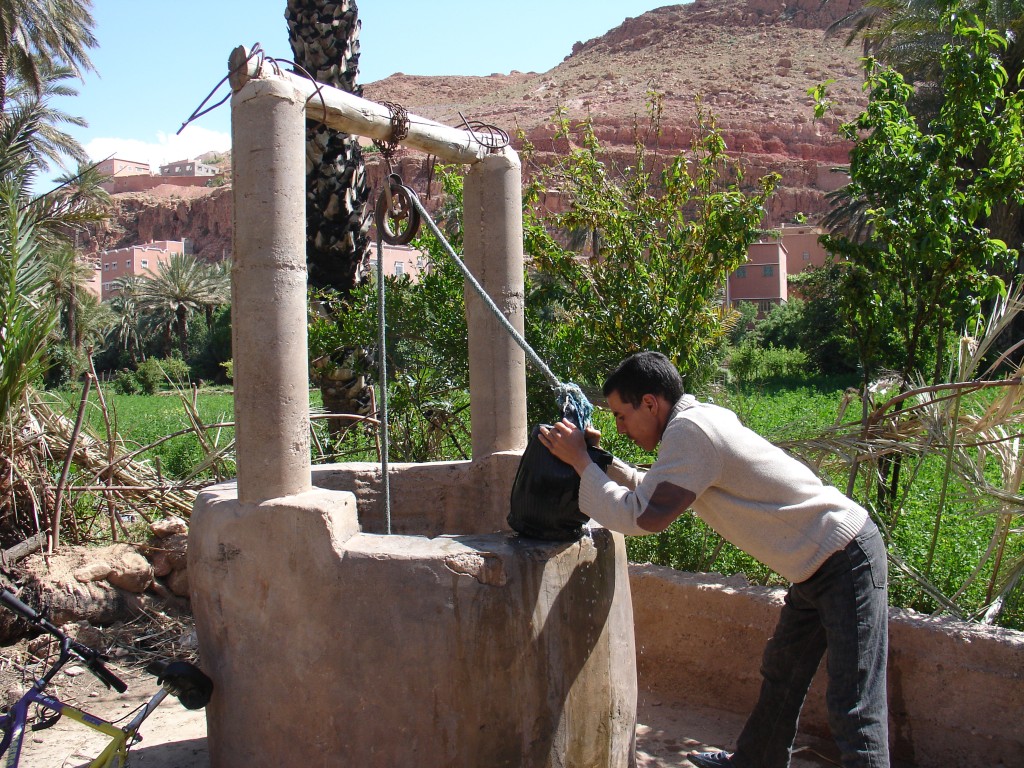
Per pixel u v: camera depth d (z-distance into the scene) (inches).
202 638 122.6
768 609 162.1
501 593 112.5
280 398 116.6
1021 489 174.7
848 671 111.5
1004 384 171.6
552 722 116.4
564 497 117.3
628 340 271.1
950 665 143.5
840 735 111.4
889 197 215.9
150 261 3093.0
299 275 118.3
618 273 276.8
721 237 263.0
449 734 111.1
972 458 184.9
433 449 290.7
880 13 1077.8
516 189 153.6
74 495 238.8
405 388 277.4
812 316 1400.1
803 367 1334.9
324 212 308.8
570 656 118.6
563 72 5649.6
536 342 269.7
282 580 114.0
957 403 177.0
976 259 208.7
